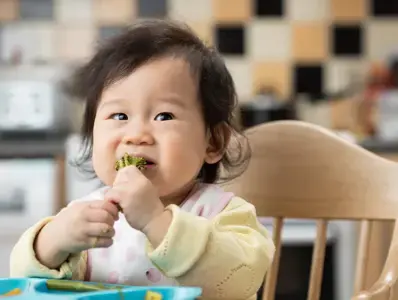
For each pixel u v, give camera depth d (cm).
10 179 256
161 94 99
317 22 316
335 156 127
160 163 96
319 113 312
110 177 99
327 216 126
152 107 98
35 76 276
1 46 313
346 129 309
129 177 87
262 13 316
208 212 104
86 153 118
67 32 314
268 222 190
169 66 101
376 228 214
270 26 316
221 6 315
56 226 88
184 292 75
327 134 128
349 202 125
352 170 126
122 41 105
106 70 103
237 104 120
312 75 316
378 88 296
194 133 100
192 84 102
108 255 104
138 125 97
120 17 315
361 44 315
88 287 83
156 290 76
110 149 98
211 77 107
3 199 256
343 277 242
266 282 131
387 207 122
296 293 242
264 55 316
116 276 103
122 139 97
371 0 314
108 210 86
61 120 278
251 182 129
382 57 314
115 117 100
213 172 119
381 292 90
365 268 127
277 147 130
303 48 316
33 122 275
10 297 77
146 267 103
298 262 242
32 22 314
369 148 249
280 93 315
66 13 315
